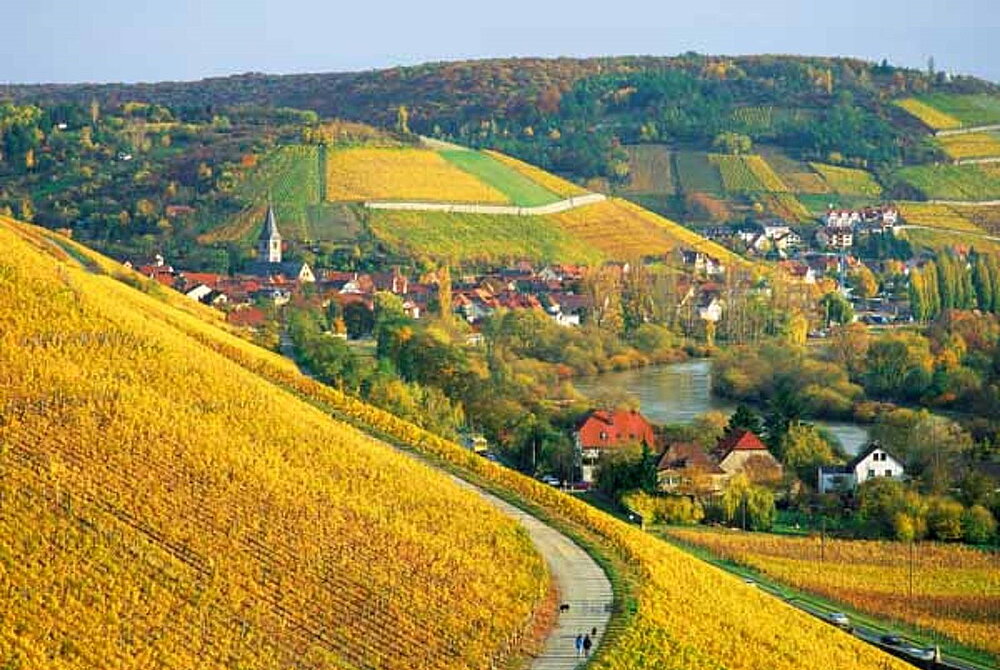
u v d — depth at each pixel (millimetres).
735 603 178375
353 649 139250
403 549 163000
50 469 156000
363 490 179250
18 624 128875
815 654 167500
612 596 165000
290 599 145125
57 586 135625
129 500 154750
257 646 135250
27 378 177625
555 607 160875
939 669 182875
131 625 133125
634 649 149250
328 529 162500
